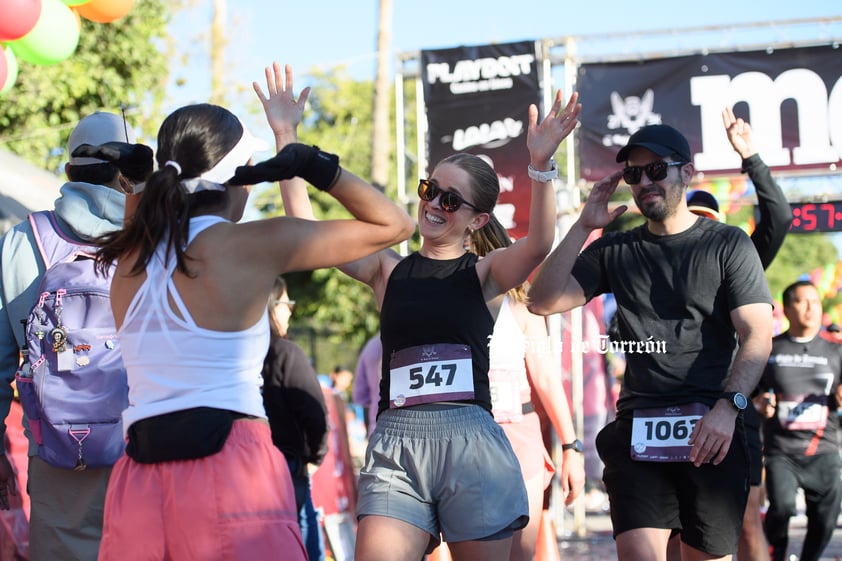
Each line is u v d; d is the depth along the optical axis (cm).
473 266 484
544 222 468
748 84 1302
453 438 462
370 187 389
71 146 554
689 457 551
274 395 747
